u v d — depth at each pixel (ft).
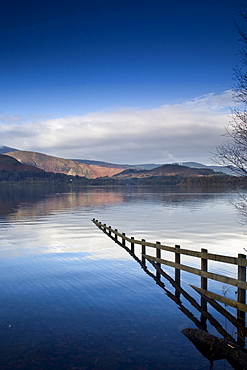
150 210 199.72
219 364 22.74
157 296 37.73
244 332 28.35
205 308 34.01
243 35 33.30
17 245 75.20
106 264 54.80
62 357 23.44
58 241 81.30
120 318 30.89
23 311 32.63
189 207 222.48
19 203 280.51
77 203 285.02
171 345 25.52
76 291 39.37
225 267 52.39
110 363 22.66
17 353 24.04
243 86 33.88
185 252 41.65
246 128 33.99
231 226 114.32
